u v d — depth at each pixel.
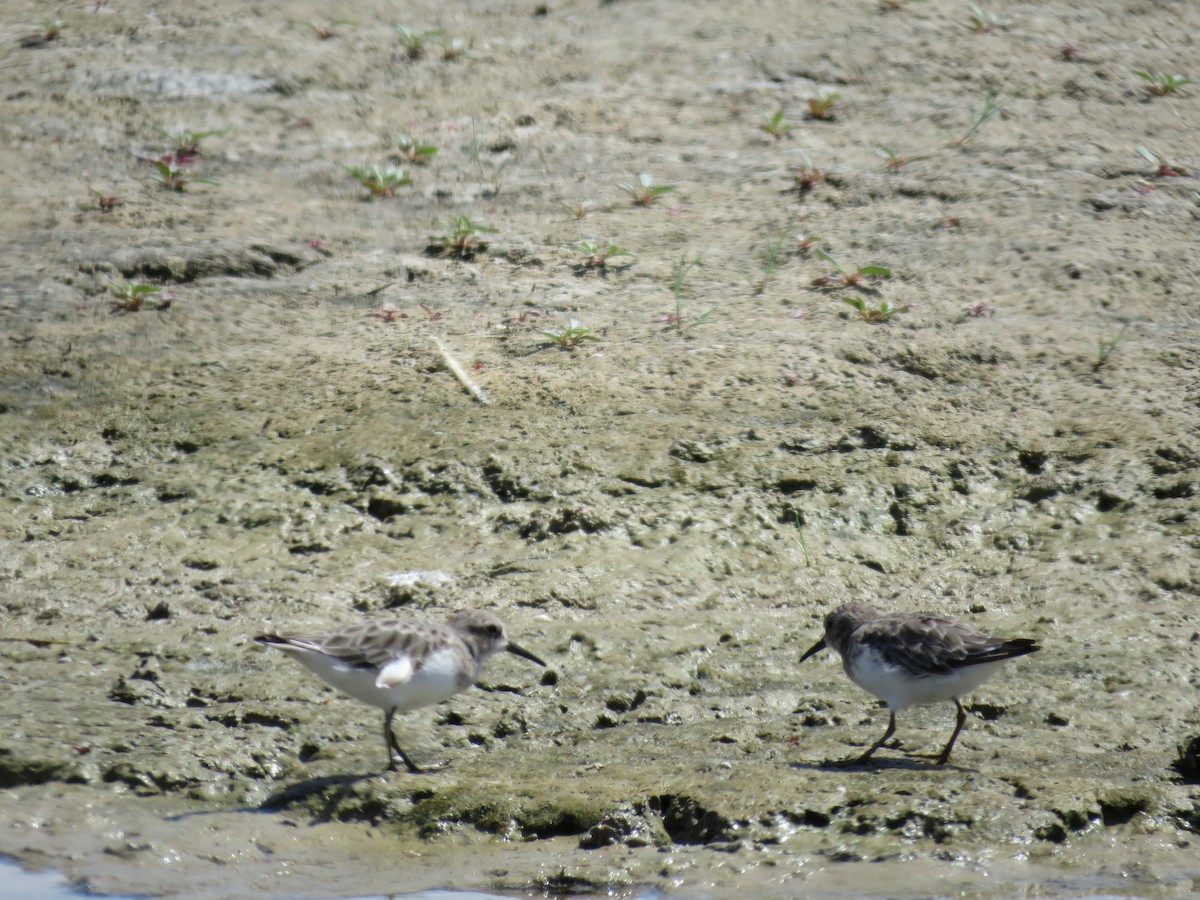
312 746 9.82
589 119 20.39
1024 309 15.85
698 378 14.54
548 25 23.12
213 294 16.44
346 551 12.51
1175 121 19.95
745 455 13.43
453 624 10.12
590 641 11.16
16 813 8.91
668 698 10.56
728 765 9.41
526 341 15.39
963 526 12.78
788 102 20.56
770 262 16.91
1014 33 22.19
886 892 8.15
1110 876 8.28
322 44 22.31
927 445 13.63
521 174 19.12
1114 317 15.70
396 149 19.73
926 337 15.24
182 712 10.19
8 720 9.82
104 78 21.09
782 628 11.48
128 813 8.97
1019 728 9.99
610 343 15.27
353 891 8.35
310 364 15.12
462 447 13.56
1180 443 13.39
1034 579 11.98
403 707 9.60
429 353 15.20
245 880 8.42
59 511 13.16
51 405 14.49
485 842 8.91
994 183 18.28
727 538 12.52
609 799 9.04
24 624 11.47
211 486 13.38
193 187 18.69
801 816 8.74
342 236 17.73
